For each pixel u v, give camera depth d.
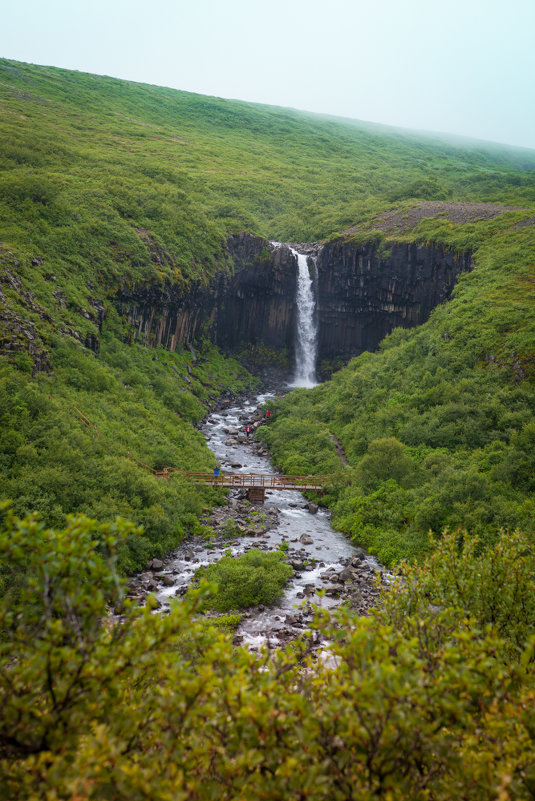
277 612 25.89
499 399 42.72
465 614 13.09
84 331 48.31
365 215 87.12
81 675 8.20
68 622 8.75
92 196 67.69
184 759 8.15
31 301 44.88
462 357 48.91
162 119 157.75
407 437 43.69
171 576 28.78
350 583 29.05
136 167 89.12
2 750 8.01
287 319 81.81
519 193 96.94
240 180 108.25
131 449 38.75
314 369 80.38
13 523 9.17
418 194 99.25
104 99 155.38
